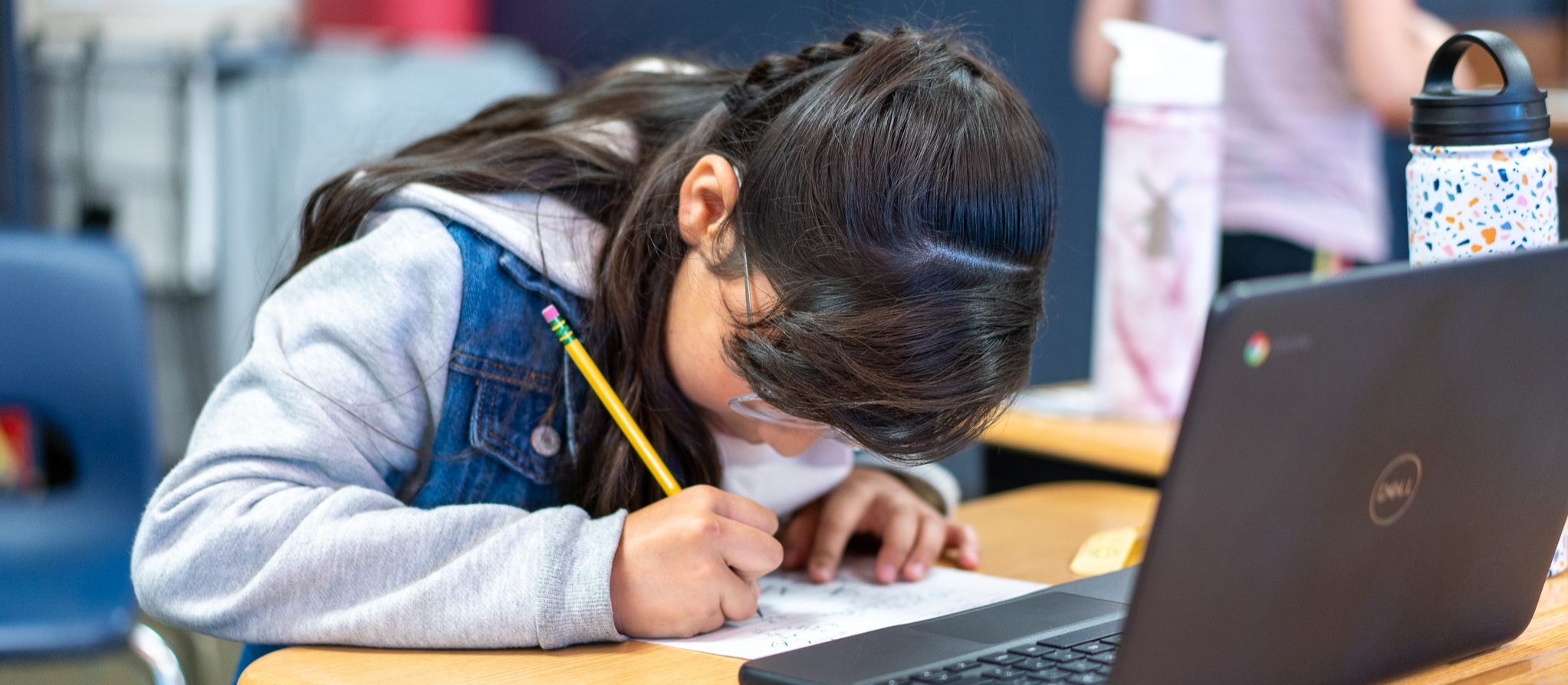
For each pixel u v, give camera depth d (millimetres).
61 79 2566
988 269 796
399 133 2553
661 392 937
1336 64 1852
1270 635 600
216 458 881
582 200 1020
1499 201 832
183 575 838
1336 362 554
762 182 828
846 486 1096
